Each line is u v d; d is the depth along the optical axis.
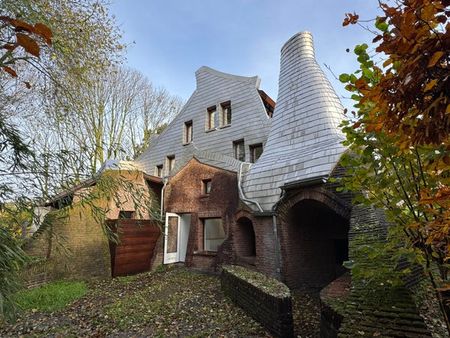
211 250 12.70
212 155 12.81
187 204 13.20
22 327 6.62
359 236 4.97
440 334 3.64
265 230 9.70
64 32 4.72
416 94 1.22
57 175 3.67
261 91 14.42
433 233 1.83
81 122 5.37
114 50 6.28
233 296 7.55
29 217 3.53
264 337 5.25
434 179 2.05
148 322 6.56
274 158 10.33
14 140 3.21
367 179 2.74
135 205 4.62
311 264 9.49
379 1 1.29
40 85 4.81
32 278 9.71
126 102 21.19
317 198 8.16
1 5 2.80
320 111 9.62
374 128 1.71
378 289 3.60
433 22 1.11
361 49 2.14
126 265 12.22
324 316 4.27
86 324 6.75
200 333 5.68
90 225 11.70
